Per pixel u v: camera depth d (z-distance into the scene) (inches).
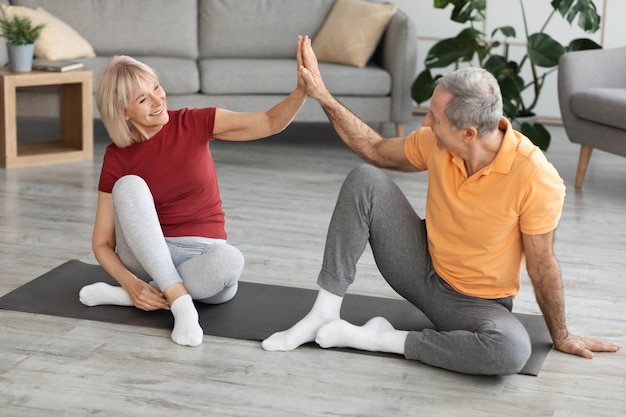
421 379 112.7
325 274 119.0
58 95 229.1
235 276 127.0
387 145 120.9
